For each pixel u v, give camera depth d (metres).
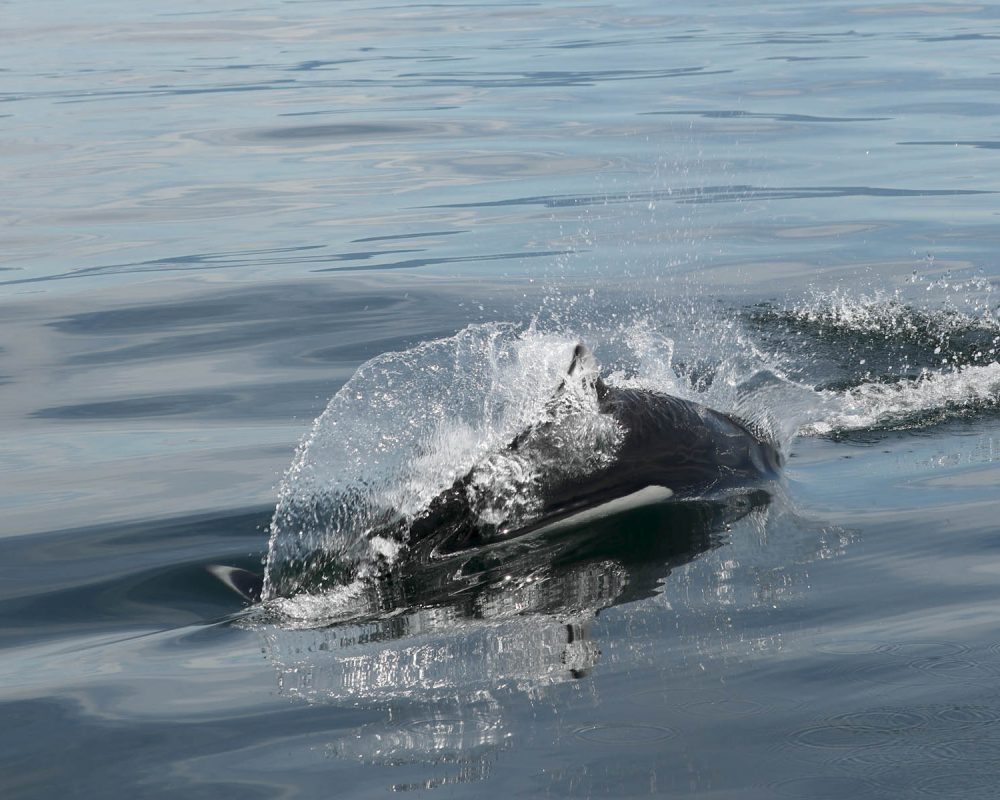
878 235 27.88
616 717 8.84
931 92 44.19
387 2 86.19
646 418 14.09
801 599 10.86
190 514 14.36
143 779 8.52
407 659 10.24
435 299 24.44
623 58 55.62
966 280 23.91
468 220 30.92
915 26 61.09
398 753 8.56
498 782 8.05
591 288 24.70
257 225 31.20
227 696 9.75
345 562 12.45
